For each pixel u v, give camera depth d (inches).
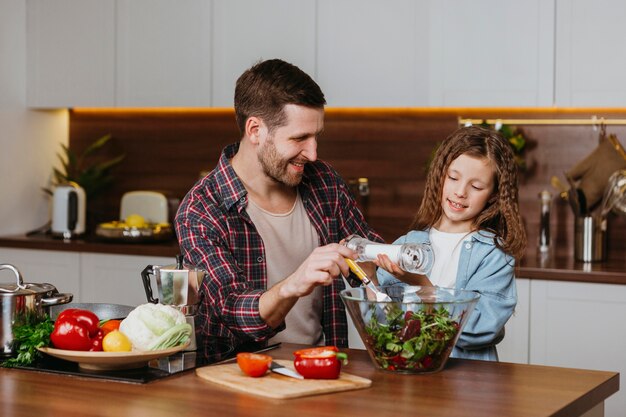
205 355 81.4
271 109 88.5
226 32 171.6
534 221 165.5
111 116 198.1
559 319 142.5
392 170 174.9
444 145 92.9
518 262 148.7
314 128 89.0
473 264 89.7
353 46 162.2
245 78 91.6
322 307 100.5
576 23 149.5
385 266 79.8
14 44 187.9
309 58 165.3
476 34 154.6
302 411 63.1
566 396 67.4
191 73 174.9
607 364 140.2
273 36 167.9
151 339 75.5
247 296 82.0
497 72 153.7
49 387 70.2
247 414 62.4
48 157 197.9
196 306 83.6
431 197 94.7
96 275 174.6
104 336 76.7
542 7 150.8
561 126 163.0
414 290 78.9
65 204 184.5
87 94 184.5
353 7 161.9
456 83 156.1
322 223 100.1
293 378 71.3
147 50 178.4
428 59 157.5
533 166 164.9
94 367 75.1
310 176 100.7
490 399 66.4
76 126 201.8
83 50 184.5
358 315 74.2
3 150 186.9
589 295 140.5
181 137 191.9
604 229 153.6
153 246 169.6
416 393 68.1
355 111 176.7
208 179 95.0
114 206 198.7
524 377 73.2
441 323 72.9
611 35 147.8
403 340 72.9
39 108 191.6
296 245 98.1
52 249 178.1
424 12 157.4
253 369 71.5
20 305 79.5
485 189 90.4
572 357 141.9
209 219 92.0
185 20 174.9
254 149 92.8
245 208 94.0
